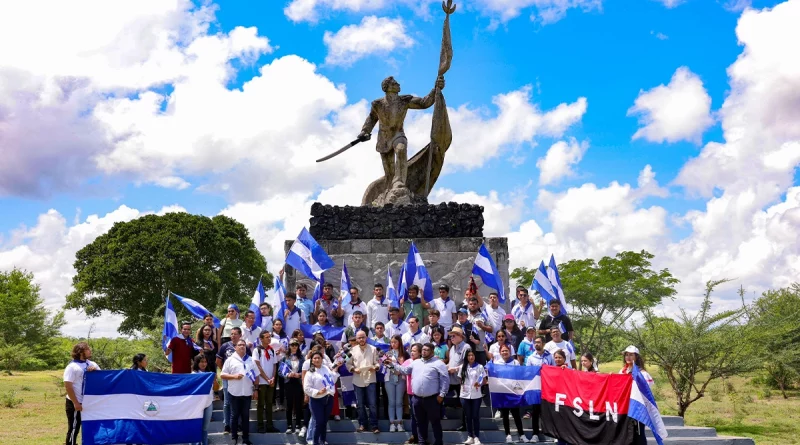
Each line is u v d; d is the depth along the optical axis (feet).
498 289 59.11
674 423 55.31
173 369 51.72
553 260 61.82
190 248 153.99
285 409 52.75
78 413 47.78
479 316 55.16
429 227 70.18
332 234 70.03
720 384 116.88
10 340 166.61
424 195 76.48
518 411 49.14
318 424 46.01
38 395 101.76
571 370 46.39
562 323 54.54
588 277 118.01
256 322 56.13
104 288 152.15
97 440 44.37
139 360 48.67
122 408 44.86
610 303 115.65
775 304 109.50
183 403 45.55
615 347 87.97
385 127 76.48
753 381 120.88
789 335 81.25
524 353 51.31
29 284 181.06
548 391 47.09
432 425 46.29
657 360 78.43
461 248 69.77
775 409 87.35
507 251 69.97
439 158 77.97
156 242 151.84
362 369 49.44
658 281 120.57
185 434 45.32
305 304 58.18
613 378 44.70
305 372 46.55
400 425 49.39
